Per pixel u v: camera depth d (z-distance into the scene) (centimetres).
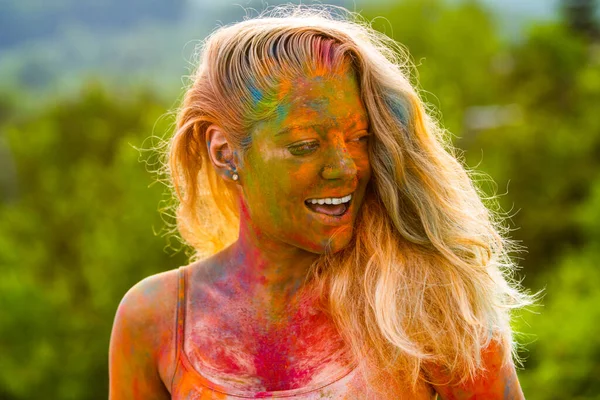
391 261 197
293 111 185
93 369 2031
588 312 1513
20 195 3162
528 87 3481
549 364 1470
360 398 190
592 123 2734
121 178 1988
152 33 15325
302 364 197
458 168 208
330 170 185
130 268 1900
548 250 2517
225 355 202
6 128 3512
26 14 16412
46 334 2025
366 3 3472
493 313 199
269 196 191
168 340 211
